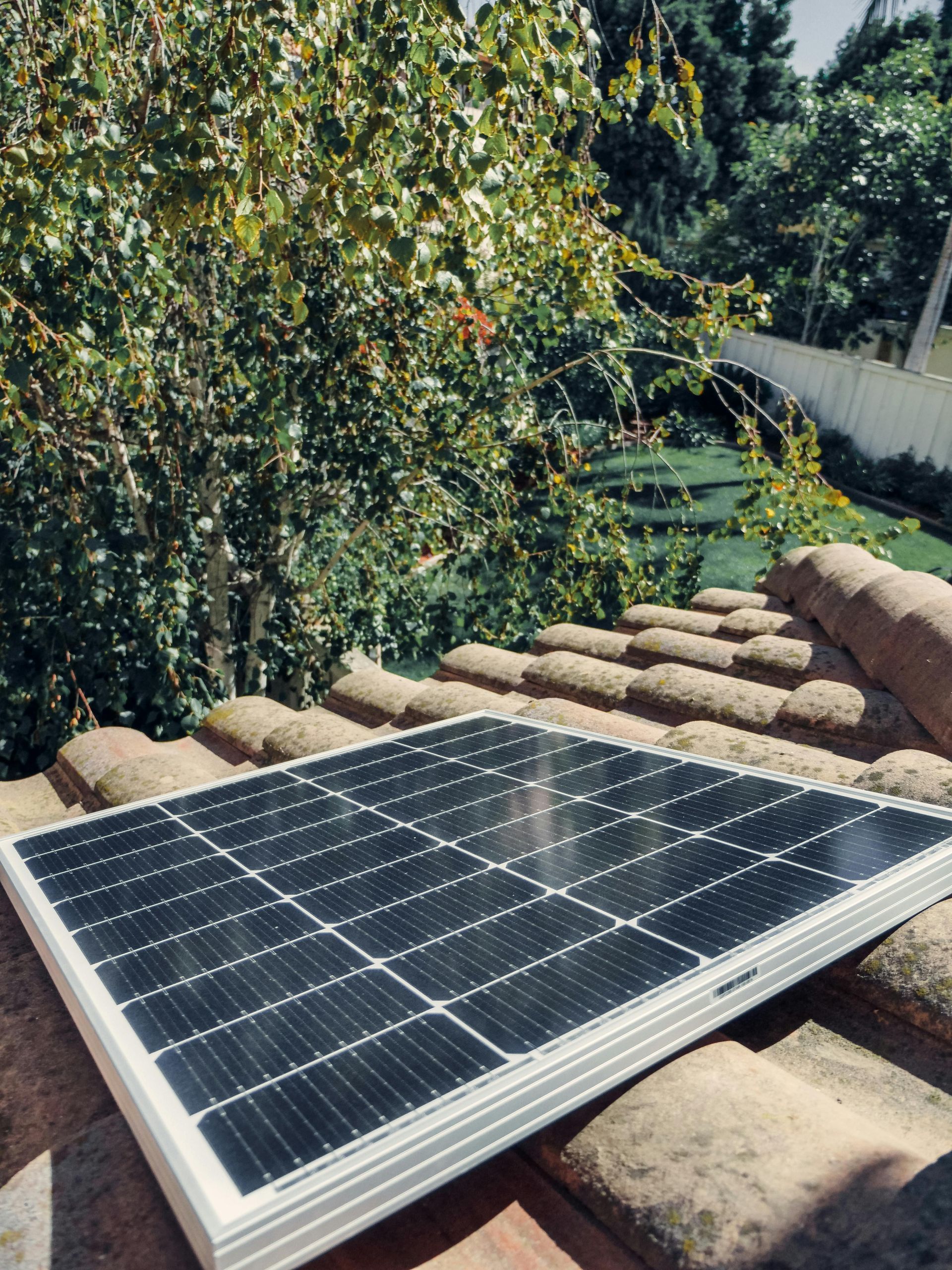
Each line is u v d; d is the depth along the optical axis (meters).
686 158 36.16
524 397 11.99
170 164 5.24
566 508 11.62
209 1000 2.18
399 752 4.08
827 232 29.55
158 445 9.23
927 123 27.83
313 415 8.99
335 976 2.25
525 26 4.72
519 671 6.63
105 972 2.34
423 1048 1.94
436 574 13.23
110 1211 2.09
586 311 10.94
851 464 23.97
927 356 25.28
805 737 4.77
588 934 2.38
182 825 3.31
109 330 7.16
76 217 6.65
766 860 2.74
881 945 2.75
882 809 3.06
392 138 5.21
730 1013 2.21
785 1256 1.72
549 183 8.27
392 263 8.03
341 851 2.99
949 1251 1.63
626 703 5.69
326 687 11.92
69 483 8.23
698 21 39.56
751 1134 2.04
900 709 4.65
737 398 29.11
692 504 11.53
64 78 6.14
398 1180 1.70
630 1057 2.02
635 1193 1.97
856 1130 2.08
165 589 8.45
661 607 8.11
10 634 9.21
